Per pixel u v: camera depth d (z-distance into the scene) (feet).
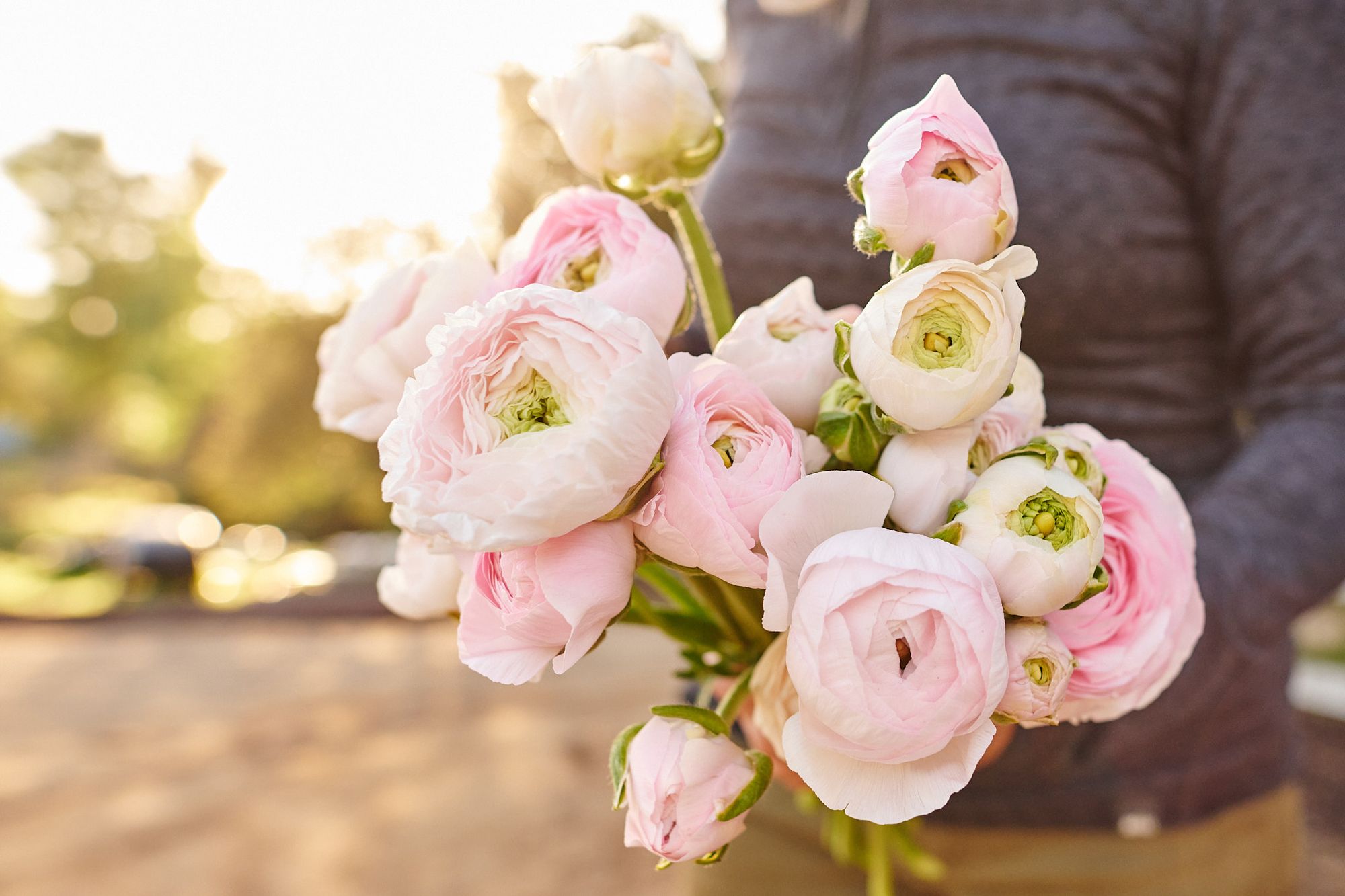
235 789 9.12
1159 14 2.07
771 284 2.38
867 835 1.93
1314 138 1.94
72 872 7.33
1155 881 2.03
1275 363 2.01
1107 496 1.50
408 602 1.61
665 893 6.69
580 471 1.24
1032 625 1.34
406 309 1.57
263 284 51.75
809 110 2.39
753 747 1.75
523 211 24.41
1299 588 1.85
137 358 68.13
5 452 73.41
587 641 1.34
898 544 1.26
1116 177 2.09
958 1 2.23
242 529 53.01
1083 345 2.14
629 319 1.26
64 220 71.41
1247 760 2.06
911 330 1.31
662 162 1.56
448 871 7.17
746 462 1.33
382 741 10.53
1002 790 2.08
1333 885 6.02
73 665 15.55
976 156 1.33
